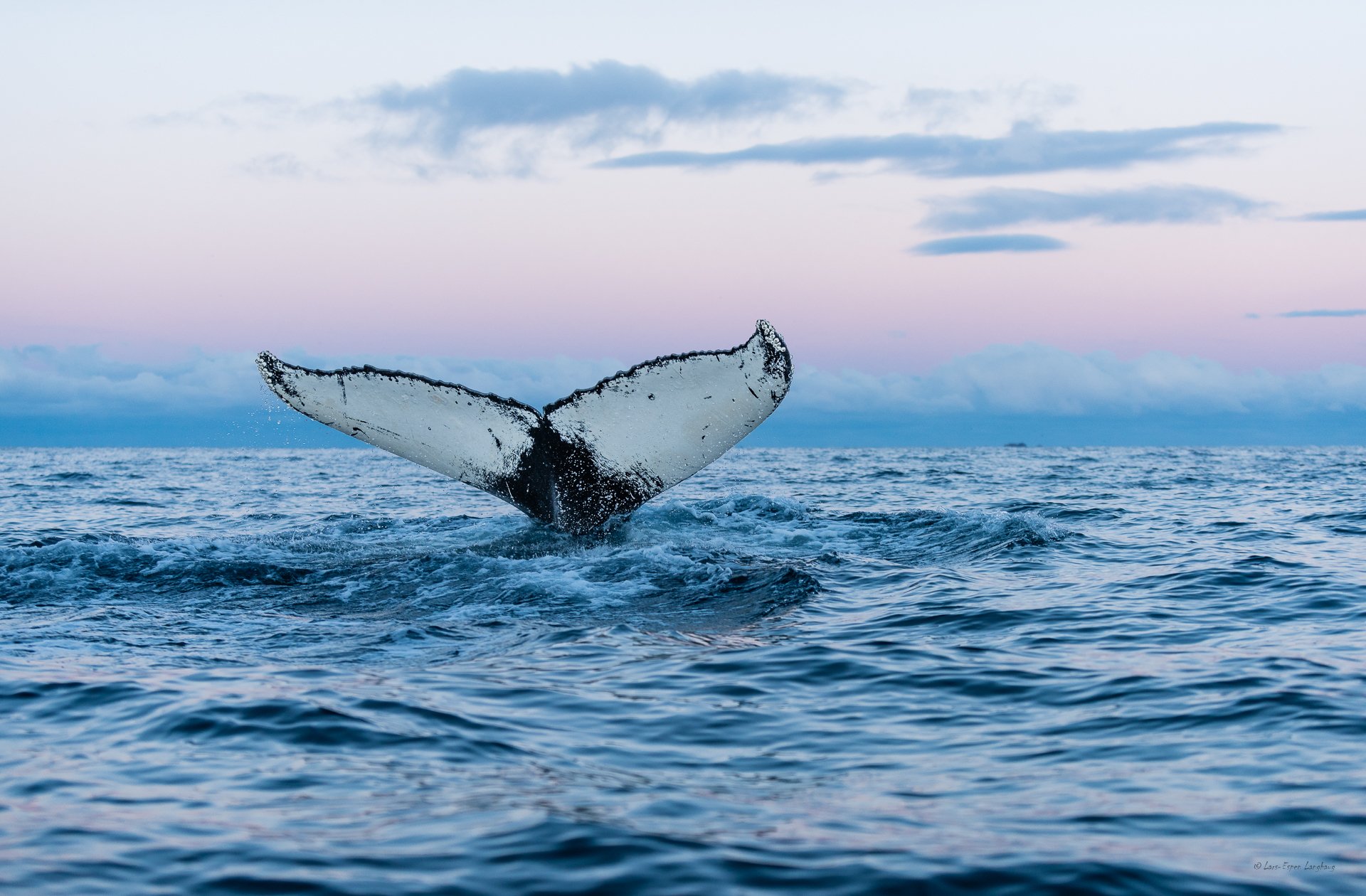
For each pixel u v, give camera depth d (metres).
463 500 26.48
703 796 5.47
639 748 6.29
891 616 10.05
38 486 32.19
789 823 5.10
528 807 5.28
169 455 88.25
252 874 4.50
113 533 17.52
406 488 32.56
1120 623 9.79
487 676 7.88
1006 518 16.02
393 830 4.98
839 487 31.81
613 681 7.75
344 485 34.47
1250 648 8.76
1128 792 5.50
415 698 7.23
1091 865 4.60
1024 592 11.30
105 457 77.06
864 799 5.45
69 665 8.14
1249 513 21.09
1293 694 7.20
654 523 15.07
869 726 6.75
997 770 5.90
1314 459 72.50
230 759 6.01
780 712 7.04
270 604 10.60
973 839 4.89
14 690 7.35
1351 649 8.70
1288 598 10.98
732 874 4.52
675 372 11.80
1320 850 4.75
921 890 4.38
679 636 9.18
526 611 10.11
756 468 50.09
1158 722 6.73
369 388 11.62
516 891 4.36
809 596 10.79
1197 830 4.99
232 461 68.06
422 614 10.07
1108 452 115.31
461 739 6.39
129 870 4.53
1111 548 14.77
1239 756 6.05
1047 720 6.84
